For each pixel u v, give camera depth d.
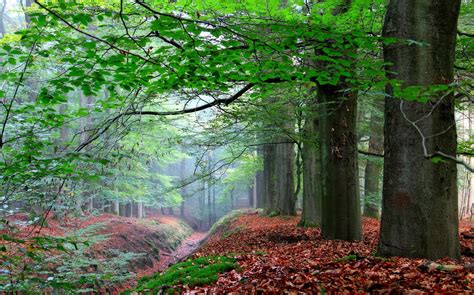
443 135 5.05
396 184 5.25
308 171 14.30
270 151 21.58
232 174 26.45
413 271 4.38
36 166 4.10
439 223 5.07
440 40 5.08
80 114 5.19
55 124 4.99
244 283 4.83
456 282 3.91
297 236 10.75
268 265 5.65
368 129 16.67
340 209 8.90
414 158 5.09
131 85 5.32
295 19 5.67
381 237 5.49
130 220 24.33
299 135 10.68
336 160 8.91
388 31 5.29
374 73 4.71
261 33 5.09
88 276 4.77
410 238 5.13
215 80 5.68
